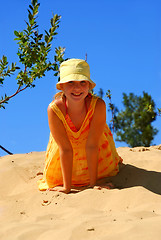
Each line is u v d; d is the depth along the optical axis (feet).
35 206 11.49
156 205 10.74
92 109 13.03
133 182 13.71
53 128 13.21
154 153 17.84
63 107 12.99
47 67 18.98
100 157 14.44
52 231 8.80
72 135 13.51
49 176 14.26
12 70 19.07
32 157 19.24
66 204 11.33
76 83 12.23
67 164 13.32
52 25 18.20
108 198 11.55
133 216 9.68
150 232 8.20
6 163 17.46
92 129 13.25
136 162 16.21
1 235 8.84
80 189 13.76
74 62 12.42
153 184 13.20
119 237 8.09
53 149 14.06
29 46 18.34
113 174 14.78
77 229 8.70
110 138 15.24
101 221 9.20
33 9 17.72
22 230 9.02
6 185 15.11
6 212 11.09
